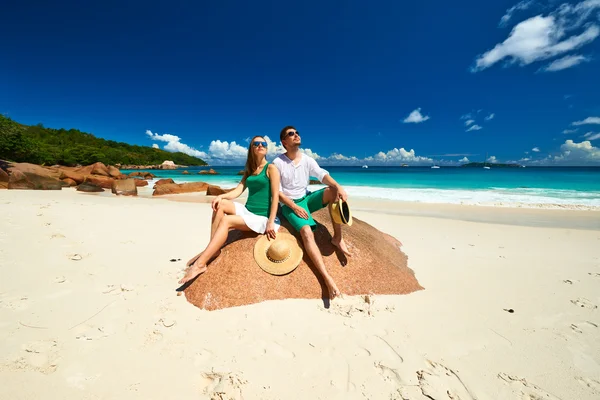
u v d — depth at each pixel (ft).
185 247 17.20
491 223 27.50
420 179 92.38
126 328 8.79
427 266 15.06
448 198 46.24
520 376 7.28
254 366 7.41
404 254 16.40
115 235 18.99
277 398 6.49
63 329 8.64
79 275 12.46
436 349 8.21
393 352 8.04
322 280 10.86
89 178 66.74
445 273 14.05
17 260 13.65
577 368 7.57
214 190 53.31
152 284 11.84
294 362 7.58
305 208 11.81
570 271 14.43
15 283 11.43
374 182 80.74
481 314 10.11
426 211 34.96
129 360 7.48
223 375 7.07
